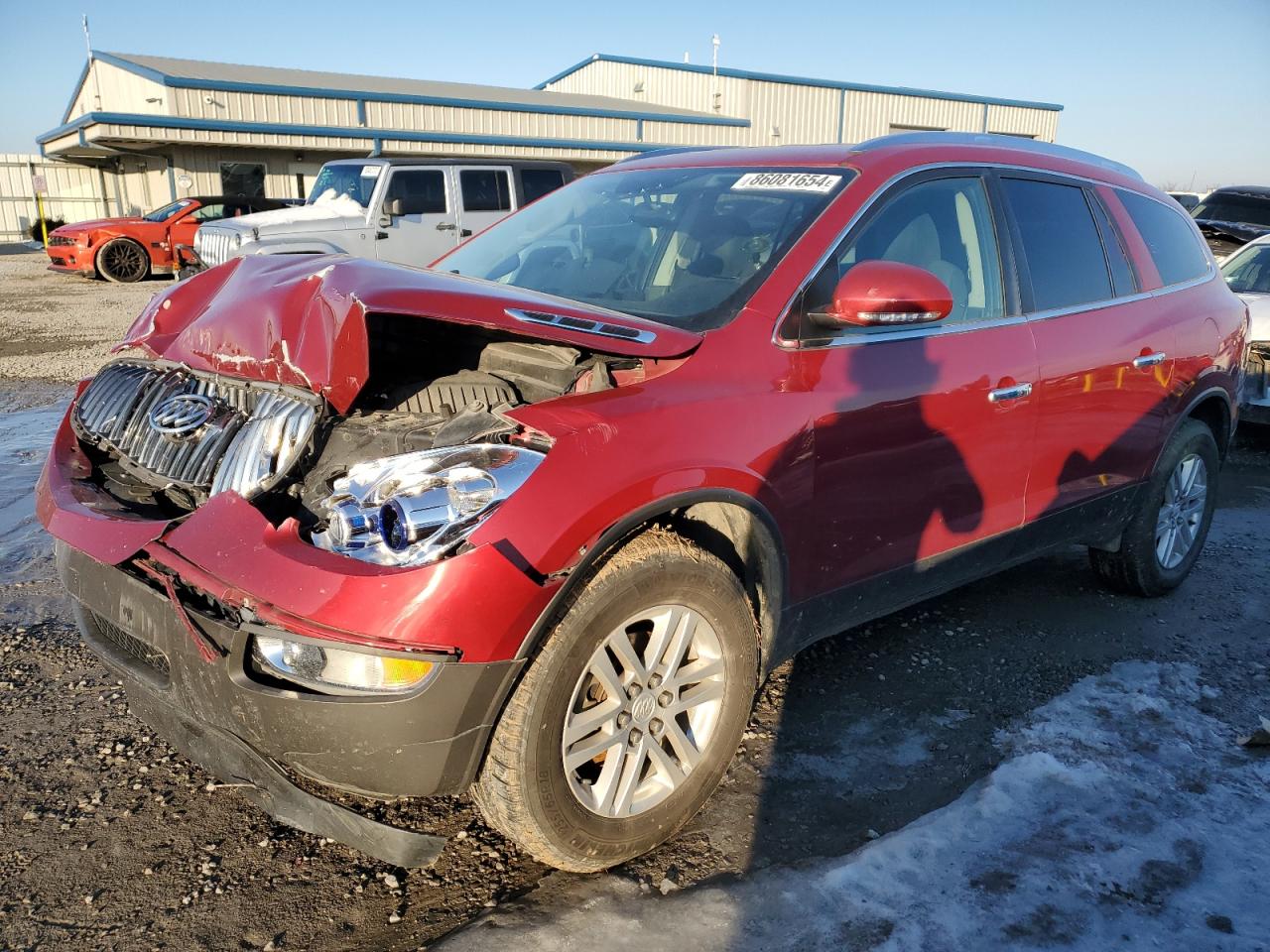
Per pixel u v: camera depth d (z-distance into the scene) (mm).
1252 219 12719
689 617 2533
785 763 3066
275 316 2695
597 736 2424
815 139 33438
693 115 30953
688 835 2703
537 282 3436
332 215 13016
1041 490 3625
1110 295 3902
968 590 4508
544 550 2162
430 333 2994
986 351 3285
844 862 2586
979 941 2318
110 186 32844
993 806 2830
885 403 2945
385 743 2121
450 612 2066
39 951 2260
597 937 2299
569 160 29719
